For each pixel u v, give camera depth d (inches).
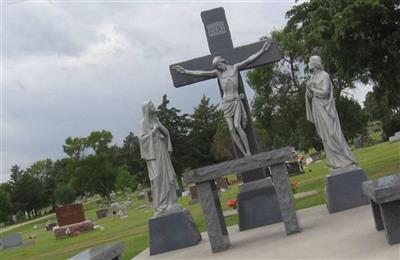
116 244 389.4
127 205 2333.9
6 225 4662.9
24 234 2087.8
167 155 589.9
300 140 2437.3
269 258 395.9
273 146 2664.9
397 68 769.6
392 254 317.7
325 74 576.7
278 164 478.6
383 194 333.4
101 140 3929.6
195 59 641.6
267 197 597.3
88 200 5022.1
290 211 479.5
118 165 4055.1
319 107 572.4
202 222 789.2
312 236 444.5
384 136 2364.7
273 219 592.7
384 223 345.1
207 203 481.4
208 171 476.7
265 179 601.9
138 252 633.0
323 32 740.0
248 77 2142.0
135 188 3794.3
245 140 615.2
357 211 523.5
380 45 729.6
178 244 563.5
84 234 1255.5
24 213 4955.7
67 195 4500.5
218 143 2967.5
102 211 2068.2
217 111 3521.2
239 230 598.5
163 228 568.4
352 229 432.5
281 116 2206.0
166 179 578.9
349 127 2487.7
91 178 3818.9
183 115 3043.8
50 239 1379.2
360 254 338.3
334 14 724.7
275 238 480.4
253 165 473.1
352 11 674.2
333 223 487.5
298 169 1457.9
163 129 590.9
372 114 3481.8
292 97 2145.7
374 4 657.6
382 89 852.6
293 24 887.1
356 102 2508.6
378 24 714.8
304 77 2080.5
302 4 866.1
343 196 556.7
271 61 627.5
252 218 596.4
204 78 633.6
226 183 1673.2
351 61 768.3
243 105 624.7
